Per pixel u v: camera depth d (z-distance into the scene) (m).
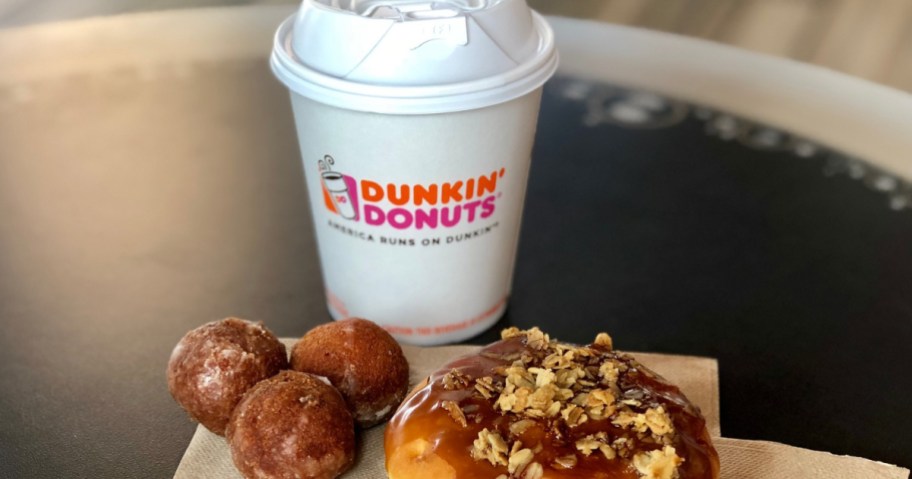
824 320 0.25
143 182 0.32
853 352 0.24
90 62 0.41
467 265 0.23
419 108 0.19
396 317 0.24
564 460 0.16
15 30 0.43
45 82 0.39
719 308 0.26
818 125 0.34
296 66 0.20
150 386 0.23
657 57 0.39
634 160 0.33
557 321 0.25
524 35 0.21
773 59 0.38
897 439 0.21
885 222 0.29
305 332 0.25
